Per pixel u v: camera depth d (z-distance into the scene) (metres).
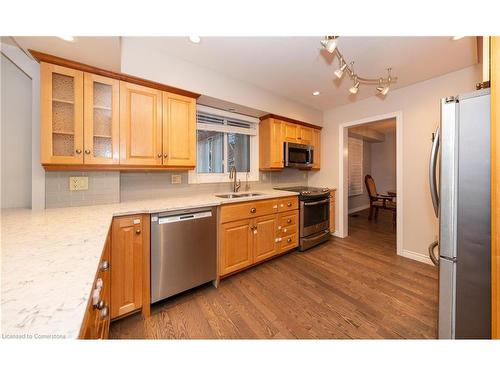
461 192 1.02
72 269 0.65
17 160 1.67
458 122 1.02
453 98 1.03
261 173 3.36
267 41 1.85
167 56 2.02
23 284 0.55
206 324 1.55
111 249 1.49
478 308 0.99
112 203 1.89
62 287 0.54
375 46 1.92
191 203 1.93
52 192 1.66
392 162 6.29
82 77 1.60
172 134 2.03
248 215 2.36
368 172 6.59
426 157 2.62
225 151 2.97
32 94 1.60
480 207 0.97
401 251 2.85
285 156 3.18
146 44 1.89
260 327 1.52
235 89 2.56
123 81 1.77
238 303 1.80
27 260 0.71
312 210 3.12
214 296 1.91
